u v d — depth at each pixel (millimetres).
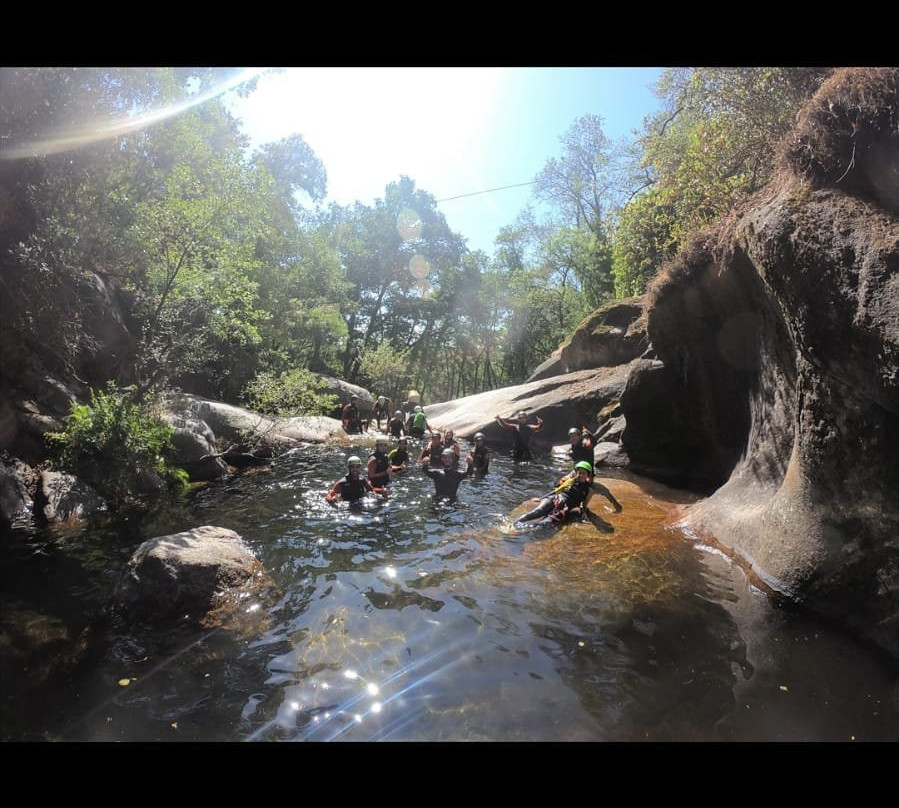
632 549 5613
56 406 8375
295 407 13023
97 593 4762
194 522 6770
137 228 9344
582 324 16344
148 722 3061
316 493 8258
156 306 9703
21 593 4723
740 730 2918
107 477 7617
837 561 3961
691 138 10258
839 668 3465
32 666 3611
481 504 7641
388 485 8797
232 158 11727
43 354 8820
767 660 3576
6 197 8414
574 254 31969
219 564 4707
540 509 6828
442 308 38469
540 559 5410
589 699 3207
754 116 8195
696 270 7402
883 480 3613
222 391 16344
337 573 5129
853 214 3646
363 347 35094
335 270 29203
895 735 2852
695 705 3141
